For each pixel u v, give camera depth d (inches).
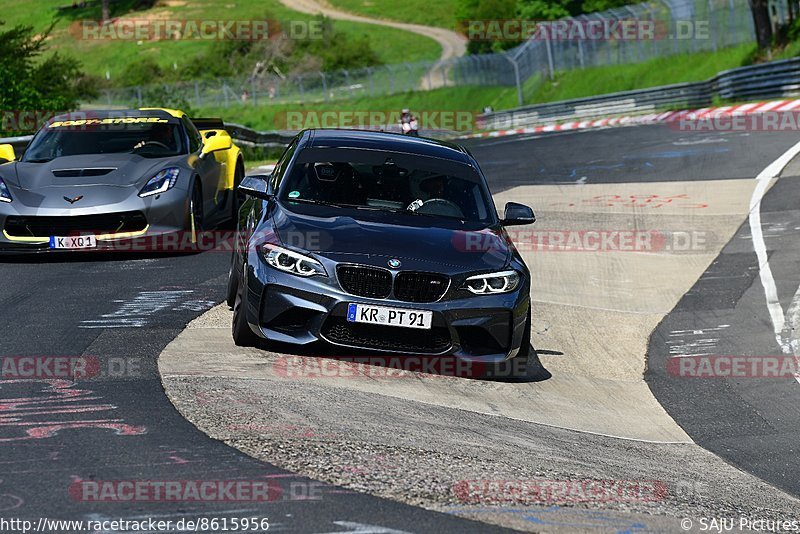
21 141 2300.7
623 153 3065.9
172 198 1393.9
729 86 4859.7
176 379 812.0
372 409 786.2
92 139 1508.4
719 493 696.4
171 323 1026.7
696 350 1146.7
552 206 2156.7
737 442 847.7
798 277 1477.6
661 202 2155.5
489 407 852.6
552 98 7711.6
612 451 772.6
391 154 1091.3
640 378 1034.1
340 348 954.1
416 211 1013.2
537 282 1464.1
